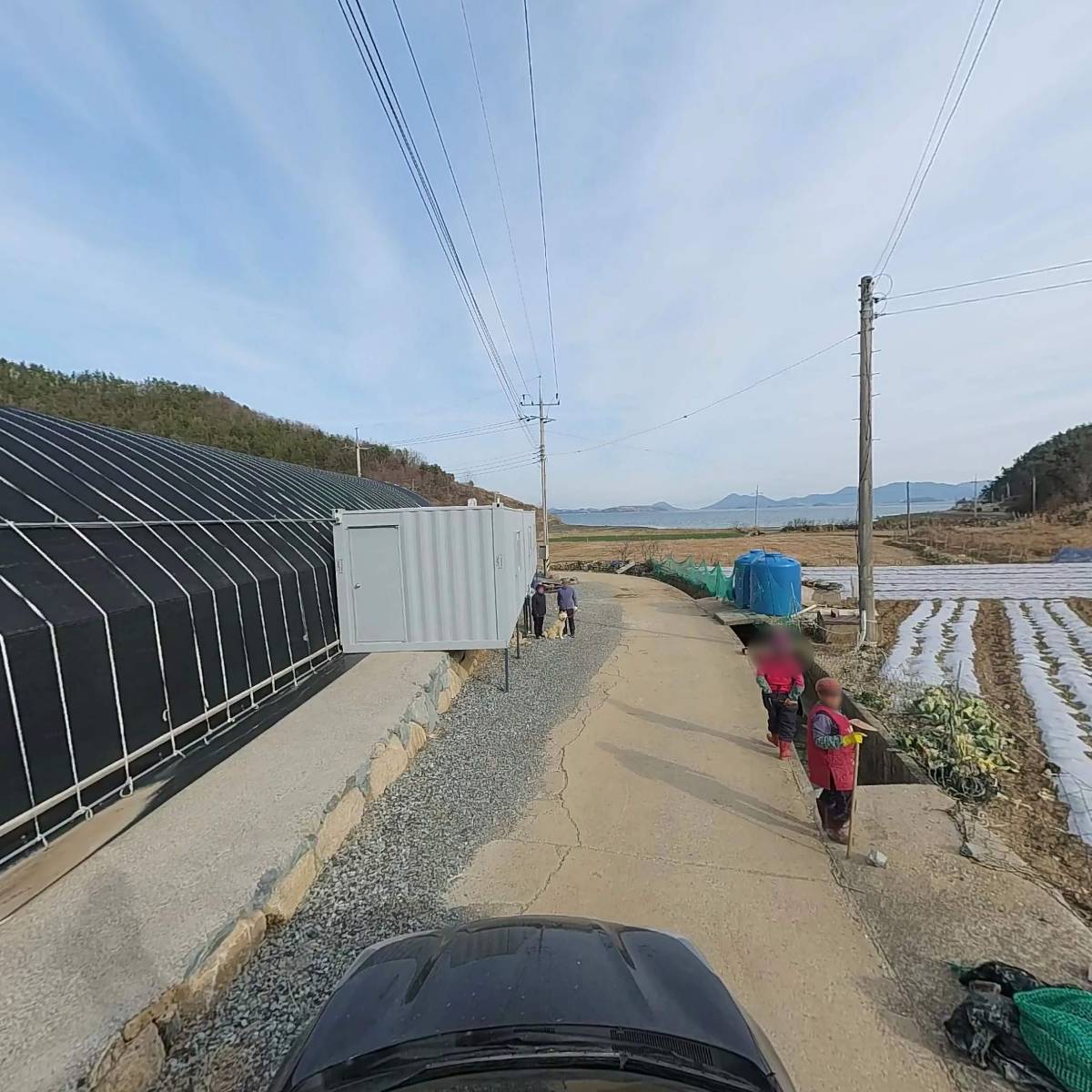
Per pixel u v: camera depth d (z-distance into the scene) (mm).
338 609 8672
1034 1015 2768
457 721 8266
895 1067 2855
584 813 5551
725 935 3824
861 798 5652
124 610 4754
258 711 6723
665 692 9516
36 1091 2430
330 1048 2150
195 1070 2859
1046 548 33094
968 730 7070
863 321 12398
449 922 3975
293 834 4414
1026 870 4500
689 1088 1900
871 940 3748
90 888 3797
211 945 3348
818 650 12320
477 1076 1900
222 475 9594
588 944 2762
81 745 4180
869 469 12359
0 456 5785
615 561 35594
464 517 8648
